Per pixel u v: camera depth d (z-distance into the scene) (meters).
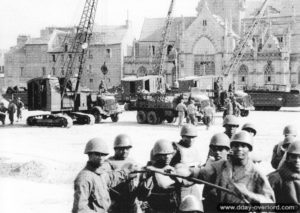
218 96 51.88
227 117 11.62
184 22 111.19
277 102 64.19
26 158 21.77
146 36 115.56
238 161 7.39
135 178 8.66
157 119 42.22
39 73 114.50
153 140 29.31
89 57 110.81
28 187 15.26
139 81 63.12
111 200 8.49
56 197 13.96
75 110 43.31
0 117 42.44
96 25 115.25
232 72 98.00
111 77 109.94
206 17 102.81
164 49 86.25
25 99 70.25
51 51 113.00
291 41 103.69
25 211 11.98
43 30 117.50
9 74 117.06
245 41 82.38
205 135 31.83
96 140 7.50
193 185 8.91
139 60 108.81
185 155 10.12
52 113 41.66
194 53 104.19
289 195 7.96
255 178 7.33
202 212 6.61
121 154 9.09
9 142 28.27
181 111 37.94
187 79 56.06
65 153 23.94
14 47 118.06
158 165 8.67
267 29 106.38
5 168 18.95
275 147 11.13
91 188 7.31
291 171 8.02
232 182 7.34
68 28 119.00
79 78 44.81
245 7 114.56
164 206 8.62
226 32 100.38
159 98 42.44
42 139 30.48
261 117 50.12
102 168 8.14
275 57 95.38
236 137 7.32
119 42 109.12
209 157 9.54
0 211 11.63
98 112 43.91
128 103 64.12
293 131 11.45
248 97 51.81
